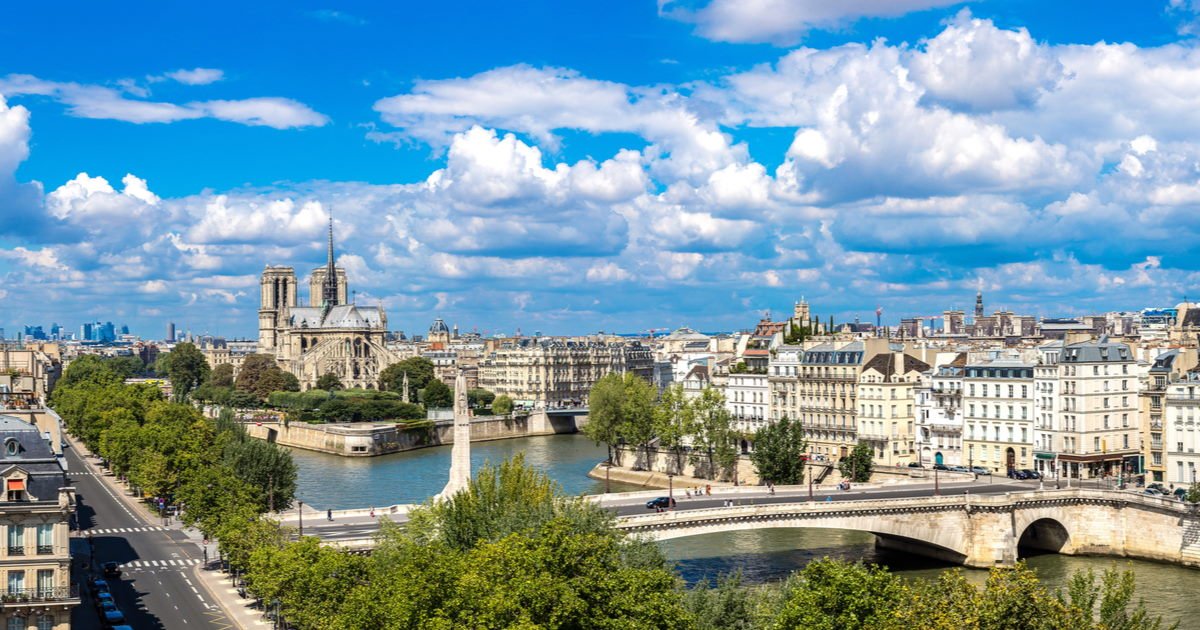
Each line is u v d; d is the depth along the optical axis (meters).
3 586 174.00
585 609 162.00
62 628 175.62
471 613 159.12
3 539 174.00
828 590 157.75
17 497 175.50
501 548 178.00
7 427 186.75
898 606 155.00
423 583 163.00
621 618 163.00
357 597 174.88
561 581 164.25
